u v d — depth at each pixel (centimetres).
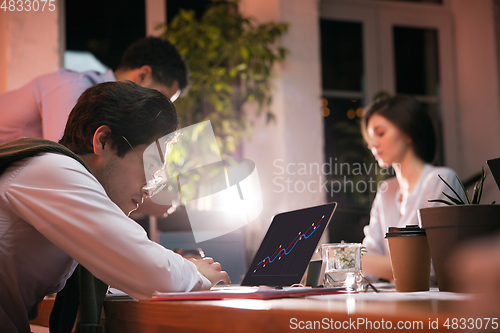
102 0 343
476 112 400
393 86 398
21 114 181
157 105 106
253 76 322
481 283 34
